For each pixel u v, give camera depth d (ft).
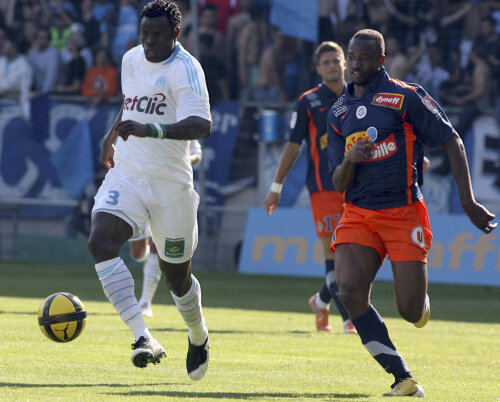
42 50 220.84
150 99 54.34
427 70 198.18
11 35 222.89
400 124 53.06
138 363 48.39
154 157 53.62
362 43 53.42
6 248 217.97
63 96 218.59
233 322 100.17
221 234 202.18
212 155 206.08
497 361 72.69
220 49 208.33
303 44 204.44
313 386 54.85
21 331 81.51
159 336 81.76
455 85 196.44
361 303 52.26
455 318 116.78
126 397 46.91
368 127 53.36
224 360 67.05
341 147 55.01
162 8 53.67
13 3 223.30
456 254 171.32
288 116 199.93
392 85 53.47
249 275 194.80
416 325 58.03
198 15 208.85
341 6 202.28
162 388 51.60
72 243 212.84
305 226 184.96
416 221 53.26
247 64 207.72
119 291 50.49
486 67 194.18
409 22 199.11
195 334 55.01
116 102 215.92
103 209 52.75
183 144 54.34
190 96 52.80
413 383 51.44
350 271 52.54
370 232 53.47
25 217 217.97
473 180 192.13
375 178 53.16
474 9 195.62
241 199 204.85
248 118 204.95
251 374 59.62
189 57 54.39
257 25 207.31
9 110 221.05
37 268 191.11
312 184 90.53
